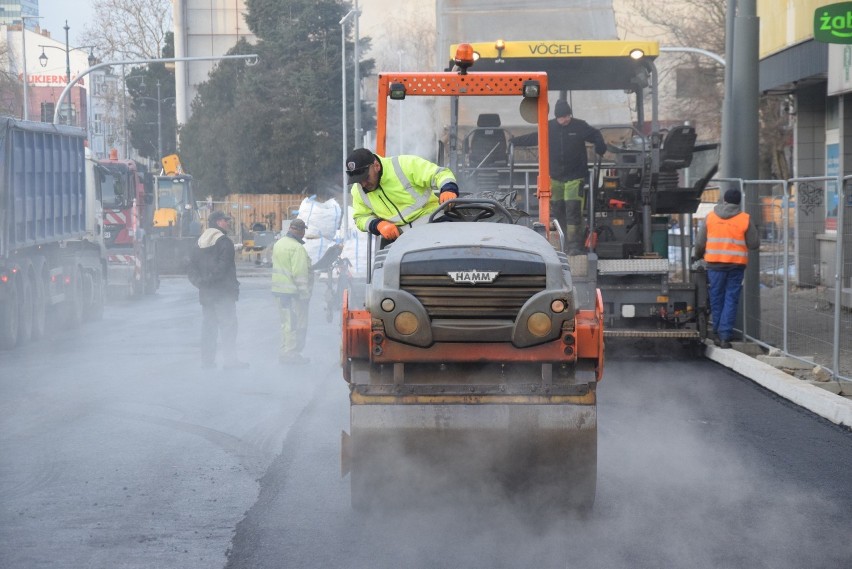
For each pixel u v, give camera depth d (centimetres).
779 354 3844
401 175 2195
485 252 1870
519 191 3862
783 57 6025
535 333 1845
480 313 1861
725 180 4309
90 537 1812
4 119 4325
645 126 4128
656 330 3788
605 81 4072
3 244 4331
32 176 4744
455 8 4191
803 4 5612
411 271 1866
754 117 4316
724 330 3947
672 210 4122
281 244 3834
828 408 2845
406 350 1861
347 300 1930
